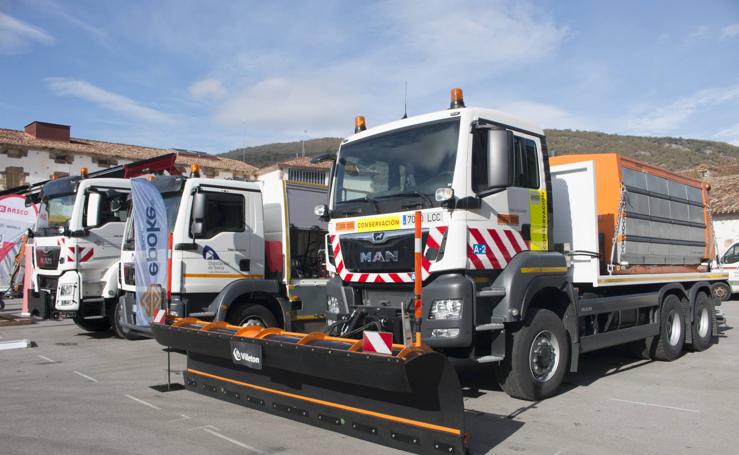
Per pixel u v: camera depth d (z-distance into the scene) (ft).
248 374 19.36
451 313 18.02
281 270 29.53
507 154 18.15
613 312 25.14
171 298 26.25
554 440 16.66
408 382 13.57
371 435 15.39
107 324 41.47
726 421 18.76
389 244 19.72
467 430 17.49
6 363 29.22
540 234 21.36
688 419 18.95
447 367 13.87
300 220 30.66
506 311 19.13
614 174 25.45
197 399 21.48
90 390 23.06
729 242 88.74
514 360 20.04
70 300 35.73
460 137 18.98
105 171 39.70
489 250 19.15
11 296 68.08
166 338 21.81
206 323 20.99
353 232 21.20
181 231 26.66
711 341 34.40
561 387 23.65
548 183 22.07
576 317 22.09
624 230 25.49
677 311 30.63
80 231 36.11
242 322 27.68
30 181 114.52
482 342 19.66
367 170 21.48
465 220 18.49
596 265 23.54
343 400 16.21
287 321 29.14
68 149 118.42
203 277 27.04
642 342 29.66
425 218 18.89
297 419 17.42
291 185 30.40
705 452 15.79
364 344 14.48
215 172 135.85
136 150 133.39
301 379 17.43
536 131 21.88
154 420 18.69
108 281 36.63
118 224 38.09
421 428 14.33
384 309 19.65
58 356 31.19
